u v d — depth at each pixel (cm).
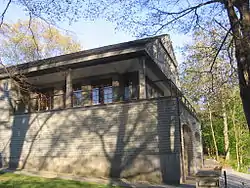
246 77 755
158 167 1192
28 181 1034
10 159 1508
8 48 1519
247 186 1427
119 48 1334
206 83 1260
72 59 1457
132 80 1673
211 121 2820
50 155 1416
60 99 1833
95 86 1738
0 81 1675
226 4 837
